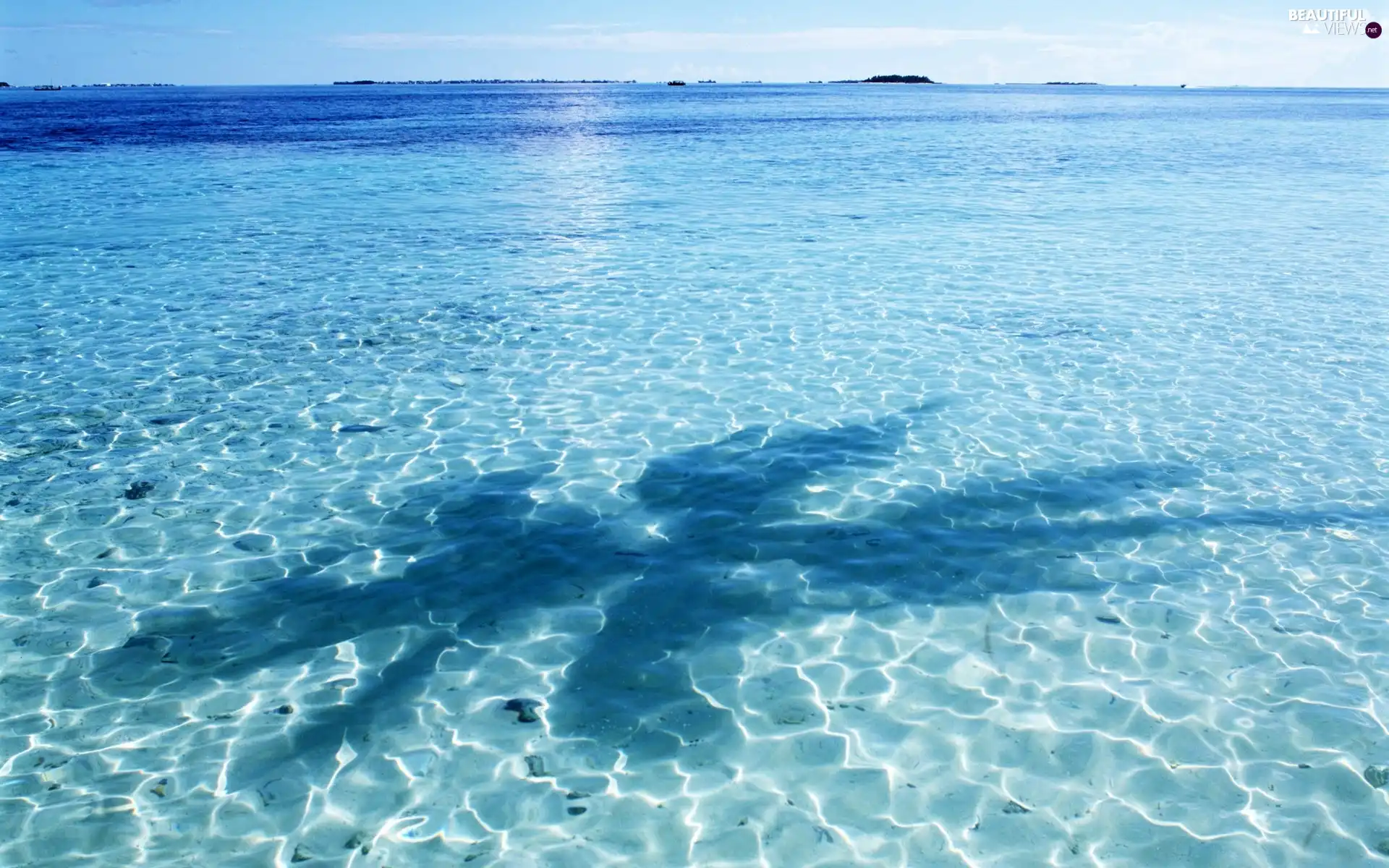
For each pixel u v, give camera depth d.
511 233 15.77
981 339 9.52
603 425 7.37
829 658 4.52
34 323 10.05
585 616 4.88
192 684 4.31
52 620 4.77
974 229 16.16
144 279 12.19
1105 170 26.59
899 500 6.09
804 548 5.54
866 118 60.78
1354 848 3.38
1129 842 3.42
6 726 4.00
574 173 25.41
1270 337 9.53
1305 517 5.80
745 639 4.67
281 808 3.56
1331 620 4.74
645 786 3.70
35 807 3.55
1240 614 4.81
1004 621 4.79
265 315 10.41
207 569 5.28
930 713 4.12
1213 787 3.67
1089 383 8.23
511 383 8.30
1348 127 49.97
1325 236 15.45
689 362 8.85
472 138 39.34
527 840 3.42
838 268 12.91
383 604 4.96
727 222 16.97
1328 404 7.67
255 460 6.69
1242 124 53.00
